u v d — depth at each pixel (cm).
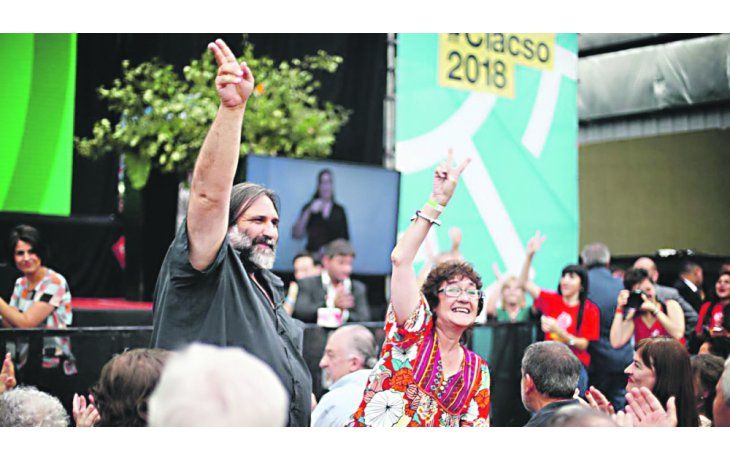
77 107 670
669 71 912
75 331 383
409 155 657
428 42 668
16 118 631
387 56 677
